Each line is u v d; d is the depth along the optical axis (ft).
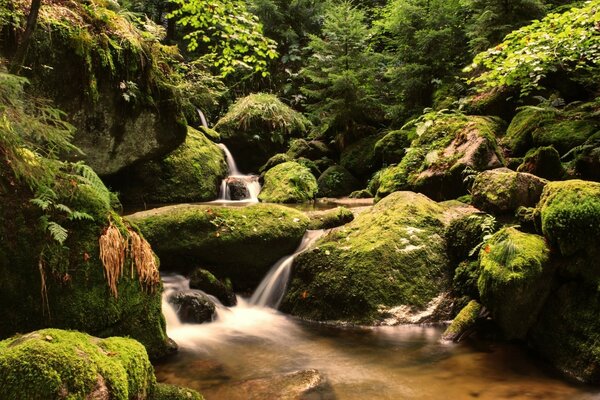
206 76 41.65
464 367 12.18
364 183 35.22
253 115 40.93
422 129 26.08
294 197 31.42
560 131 22.13
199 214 18.79
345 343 14.16
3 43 16.81
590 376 11.06
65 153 20.54
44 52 18.11
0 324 10.10
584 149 18.72
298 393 10.14
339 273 16.84
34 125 12.25
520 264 12.88
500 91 28.02
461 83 32.89
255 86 51.67
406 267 16.51
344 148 39.42
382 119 39.96
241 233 18.69
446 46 33.78
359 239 17.92
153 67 23.39
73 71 19.24
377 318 15.60
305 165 37.40
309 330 15.53
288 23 52.11
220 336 14.87
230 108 45.68
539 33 20.31
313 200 32.24
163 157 30.68
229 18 19.85
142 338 12.28
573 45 20.25
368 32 38.83
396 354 13.17
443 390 10.82
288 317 17.12
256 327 15.92
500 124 26.66
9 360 6.48
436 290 16.26
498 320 13.67
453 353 13.17
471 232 16.47
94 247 11.39
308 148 39.83
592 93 25.23
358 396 10.49
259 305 18.52
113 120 21.83
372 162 34.86
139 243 12.55
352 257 17.07
